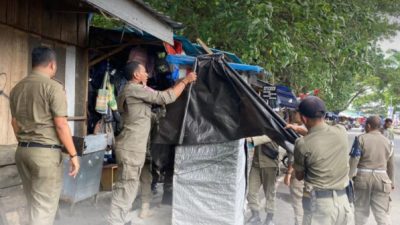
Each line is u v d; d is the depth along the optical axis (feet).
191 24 35.04
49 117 13.14
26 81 13.30
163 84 24.85
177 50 24.99
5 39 17.28
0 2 16.79
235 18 31.99
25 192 13.74
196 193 16.99
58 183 13.61
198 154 16.96
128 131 16.10
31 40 18.93
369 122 19.47
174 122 16.88
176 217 17.21
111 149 23.11
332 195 12.74
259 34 30.04
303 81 50.34
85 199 20.07
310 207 12.96
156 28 19.21
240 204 17.46
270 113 15.99
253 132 16.16
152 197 24.39
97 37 24.36
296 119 20.17
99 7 14.11
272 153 20.80
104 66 24.91
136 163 16.08
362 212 19.43
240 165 17.01
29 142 13.07
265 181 21.15
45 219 13.20
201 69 16.70
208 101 16.70
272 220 21.24
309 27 35.42
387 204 19.26
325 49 40.45
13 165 16.79
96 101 23.82
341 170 12.87
